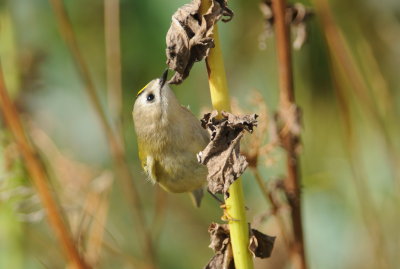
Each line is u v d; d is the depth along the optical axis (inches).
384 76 389.1
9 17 343.3
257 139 248.8
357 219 359.6
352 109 371.9
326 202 368.2
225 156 182.7
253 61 396.8
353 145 322.0
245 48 396.2
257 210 376.2
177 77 188.2
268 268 346.3
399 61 399.9
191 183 307.7
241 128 182.7
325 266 360.5
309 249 365.4
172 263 413.1
